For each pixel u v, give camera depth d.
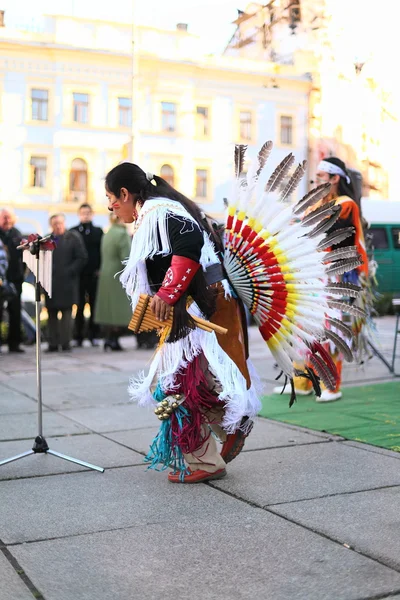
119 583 2.35
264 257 3.29
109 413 5.23
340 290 3.29
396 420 4.78
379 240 19.55
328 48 21.80
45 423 4.88
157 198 3.22
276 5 21.94
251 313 3.43
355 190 5.39
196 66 33.41
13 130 32.72
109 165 34.06
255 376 3.52
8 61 32.28
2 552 2.60
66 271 9.18
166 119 33.72
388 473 3.56
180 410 3.31
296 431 4.54
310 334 3.31
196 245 3.12
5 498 3.23
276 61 28.78
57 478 3.55
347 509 3.03
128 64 33.56
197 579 2.37
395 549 2.59
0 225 9.11
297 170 3.26
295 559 2.52
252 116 31.86
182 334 3.12
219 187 34.34
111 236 9.03
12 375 7.32
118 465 3.79
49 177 33.44
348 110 19.34
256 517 2.95
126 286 3.27
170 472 3.55
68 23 32.78
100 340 10.88
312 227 3.24
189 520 2.93
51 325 9.32
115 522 2.91
